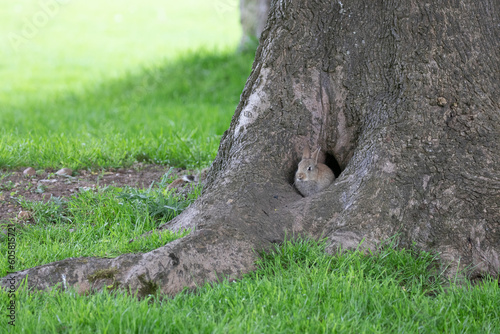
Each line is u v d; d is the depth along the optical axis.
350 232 8.77
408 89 9.63
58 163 14.88
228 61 30.56
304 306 7.10
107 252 8.77
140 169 15.02
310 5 10.55
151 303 7.56
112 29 48.53
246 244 8.70
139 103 26.33
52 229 10.34
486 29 9.76
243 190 9.70
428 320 6.93
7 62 39.03
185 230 9.14
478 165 9.01
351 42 10.36
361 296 7.24
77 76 35.03
